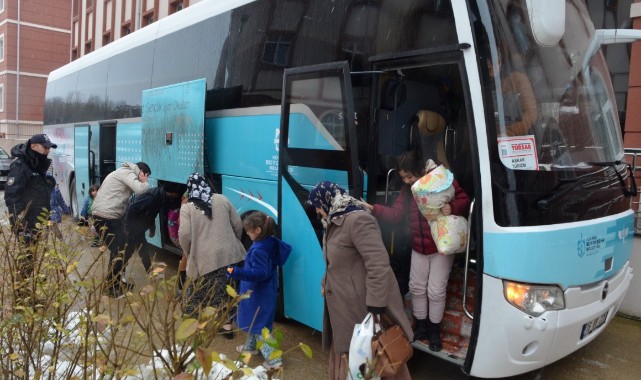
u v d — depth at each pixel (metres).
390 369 3.25
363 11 4.61
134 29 21.86
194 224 5.00
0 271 3.68
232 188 6.09
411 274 4.25
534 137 3.78
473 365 3.78
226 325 5.12
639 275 5.81
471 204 3.81
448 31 3.88
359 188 4.18
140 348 2.92
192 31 7.11
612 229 4.15
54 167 13.34
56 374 3.09
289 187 4.98
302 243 4.88
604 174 4.20
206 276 4.93
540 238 3.57
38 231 4.22
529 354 3.72
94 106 10.37
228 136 6.18
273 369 2.26
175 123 6.96
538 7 3.65
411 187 3.96
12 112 33.75
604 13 7.73
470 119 3.68
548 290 3.67
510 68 3.77
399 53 4.14
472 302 4.32
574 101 4.21
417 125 4.64
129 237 6.30
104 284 3.30
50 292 3.27
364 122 4.45
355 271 3.52
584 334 4.02
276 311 5.34
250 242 5.97
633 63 7.04
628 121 7.14
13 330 3.08
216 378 2.90
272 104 5.50
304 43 5.19
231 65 6.21
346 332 3.52
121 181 6.34
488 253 3.62
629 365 4.77
